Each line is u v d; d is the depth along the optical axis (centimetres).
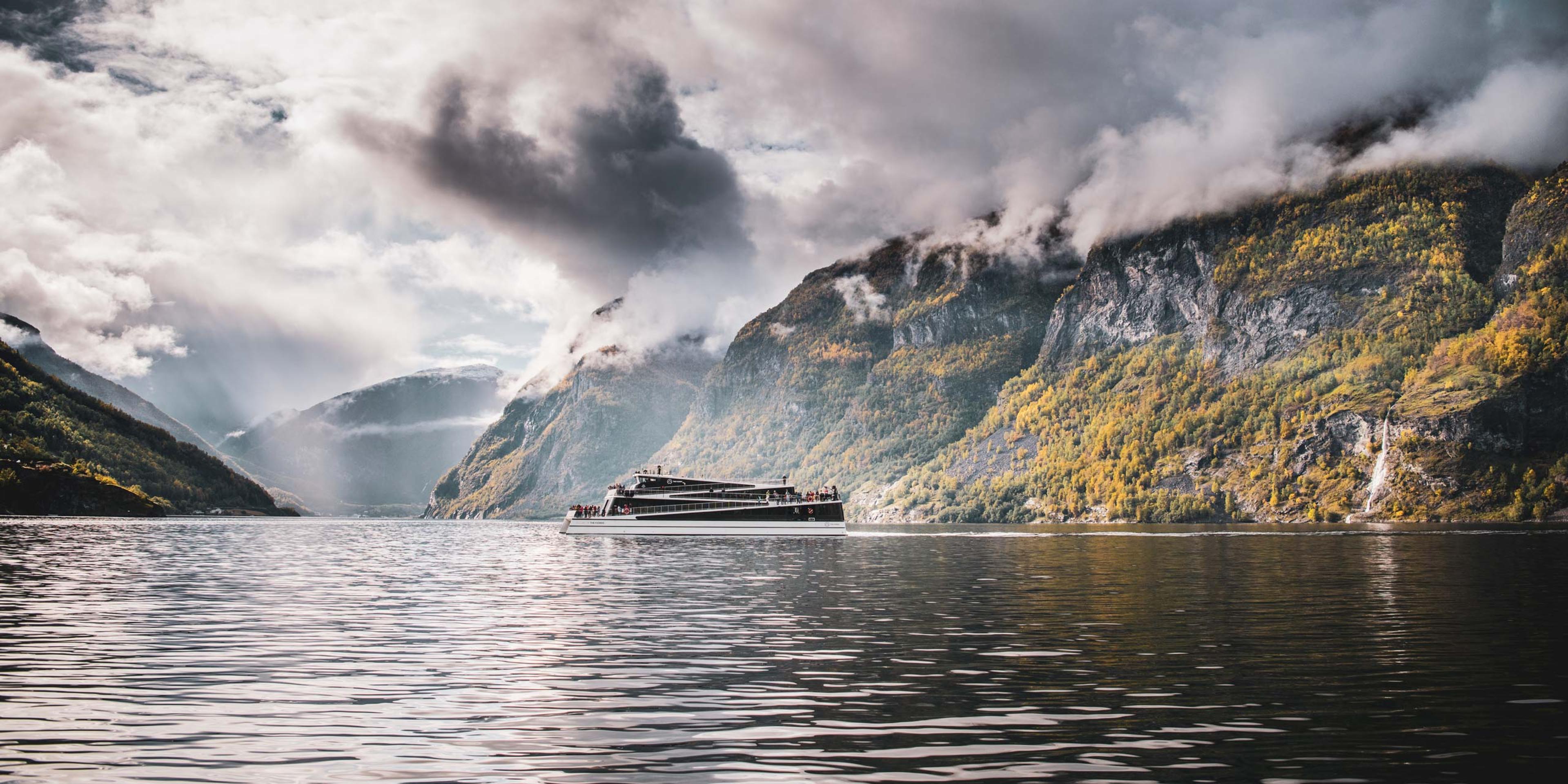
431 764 2675
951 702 3400
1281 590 7369
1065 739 2903
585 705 3366
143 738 2938
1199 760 2689
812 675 3891
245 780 2527
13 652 4431
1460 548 13388
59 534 16962
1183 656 4300
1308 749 2792
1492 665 4056
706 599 6831
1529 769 2595
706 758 2722
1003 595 7100
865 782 2498
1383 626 5250
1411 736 2927
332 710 3306
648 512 18350
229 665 4128
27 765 2645
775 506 18112
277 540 16750
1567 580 8138
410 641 4812
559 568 10056
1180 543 15750
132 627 5284
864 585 7938
